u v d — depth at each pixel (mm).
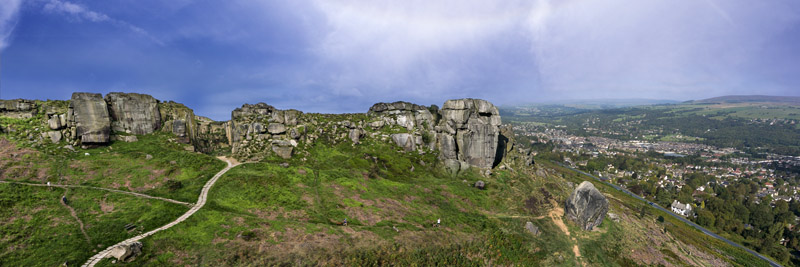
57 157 82812
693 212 178125
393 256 61375
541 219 95125
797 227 157750
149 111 109250
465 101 130125
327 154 118188
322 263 54719
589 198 95188
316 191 87938
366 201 86438
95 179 77062
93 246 51094
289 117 131875
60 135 90188
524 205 102375
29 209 59156
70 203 64500
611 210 115500
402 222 77812
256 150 113062
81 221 58188
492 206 98750
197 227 59125
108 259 47531
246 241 56375
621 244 90688
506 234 81938
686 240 119750
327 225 68500
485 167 129500
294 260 53562
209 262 49656
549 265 76000
